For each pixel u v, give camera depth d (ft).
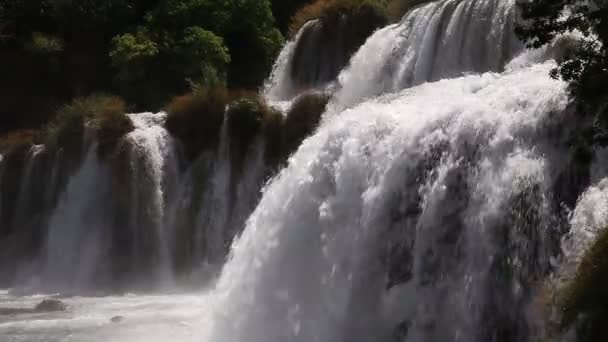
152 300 60.39
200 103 76.07
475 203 34.22
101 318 50.90
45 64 108.58
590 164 31.65
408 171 37.40
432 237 35.14
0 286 75.25
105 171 75.41
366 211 38.17
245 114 72.69
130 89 102.17
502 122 34.99
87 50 110.42
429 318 34.47
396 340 35.65
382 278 36.88
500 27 59.82
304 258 40.24
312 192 40.88
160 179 75.05
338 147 40.88
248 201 71.00
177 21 106.01
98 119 77.56
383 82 68.39
